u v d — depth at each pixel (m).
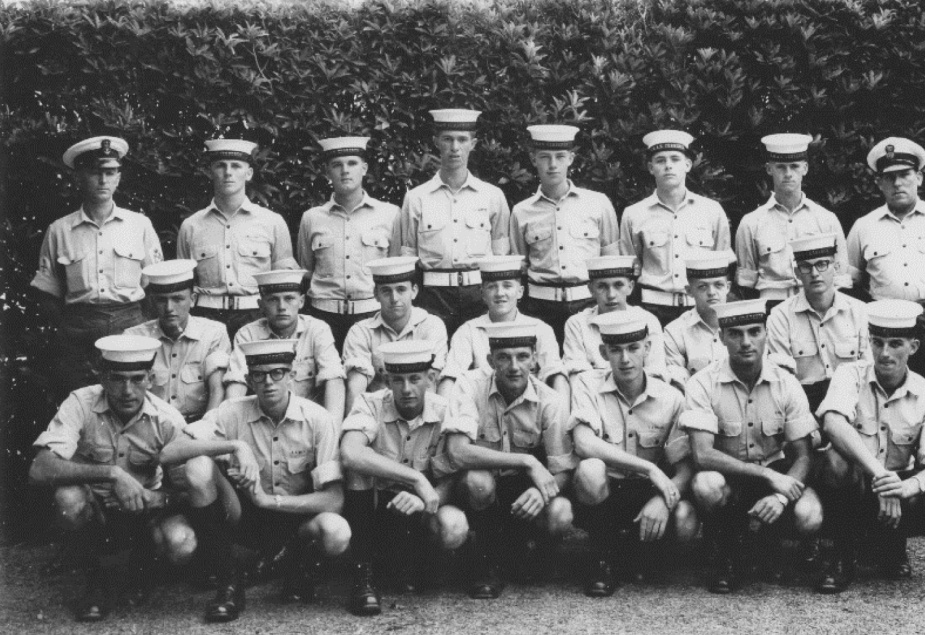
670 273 6.55
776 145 6.50
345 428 5.23
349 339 6.09
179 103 6.76
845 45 6.99
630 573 5.34
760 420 5.36
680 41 6.93
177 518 5.09
